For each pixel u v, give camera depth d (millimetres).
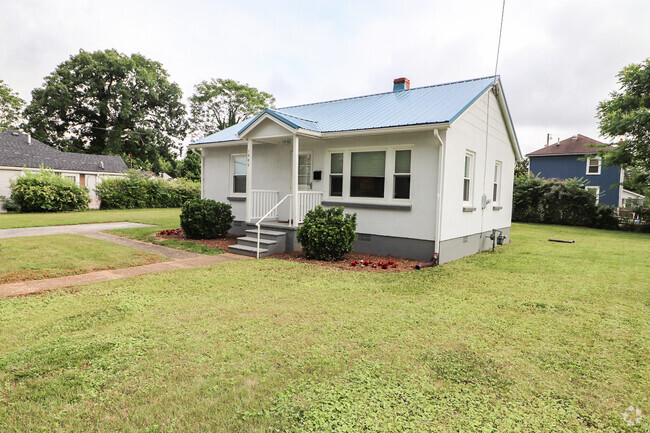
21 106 43125
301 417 2635
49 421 2537
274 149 11852
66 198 22984
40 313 4680
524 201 24062
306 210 10195
